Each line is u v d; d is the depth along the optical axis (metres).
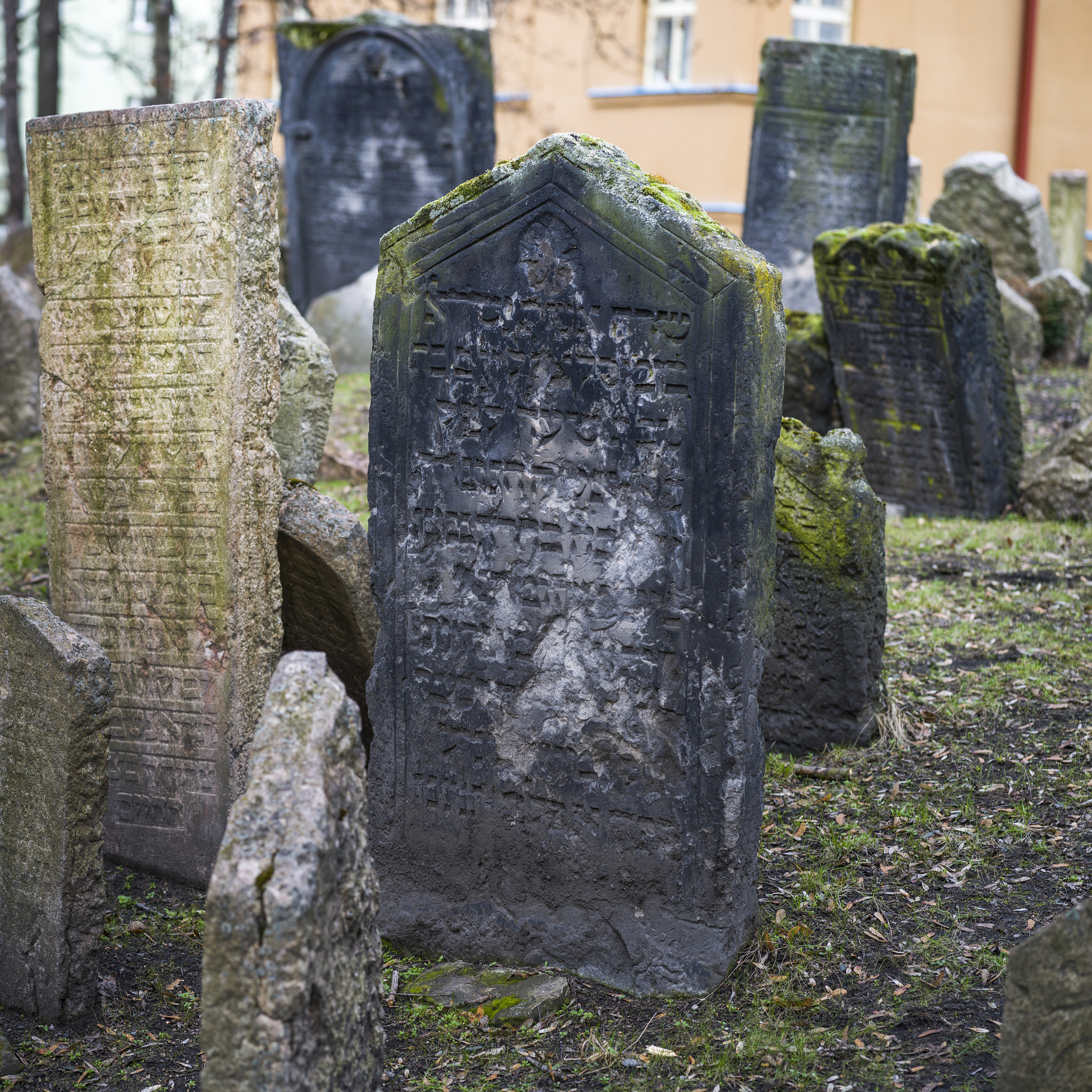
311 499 5.12
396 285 4.34
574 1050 3.78
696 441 3.91
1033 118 21.97
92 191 4.88
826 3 19.67
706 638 3.96
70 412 5.01
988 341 9.24
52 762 3.83
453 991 4.12
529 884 4.33
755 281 3.79
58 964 3.88
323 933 2.62
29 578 8.00
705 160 18.75
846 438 5.66
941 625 7.23
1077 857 4.61
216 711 4.88
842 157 13.09
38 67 19.08
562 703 4.22
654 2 19.62
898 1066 3.49
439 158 13.80
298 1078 2.57
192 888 4.97
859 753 5.71
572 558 4.17
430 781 4.47
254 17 21.20
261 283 4.79
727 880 4.01
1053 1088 2.88
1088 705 5.98
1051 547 8.55
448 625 4.39
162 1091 3.63
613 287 3.99
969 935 4.17
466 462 4.30
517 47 20.73
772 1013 3.83
